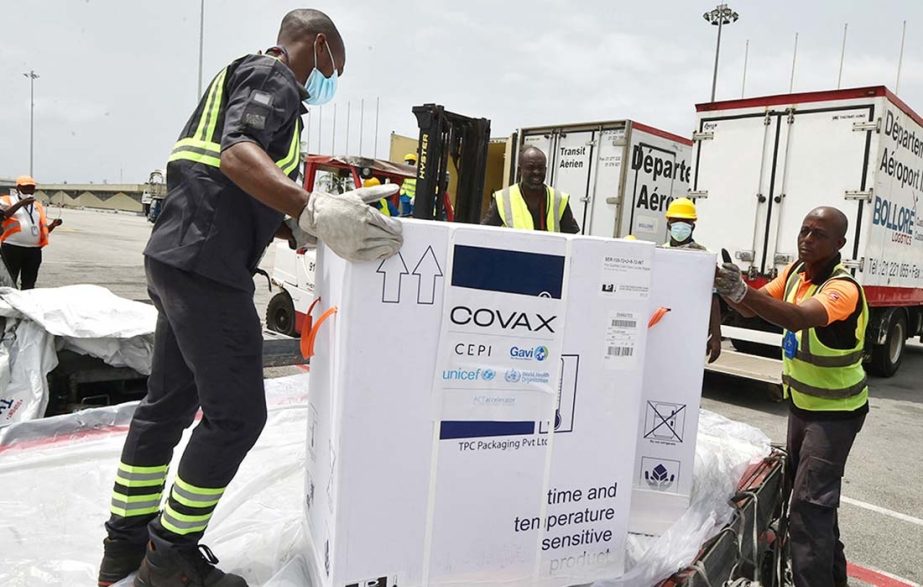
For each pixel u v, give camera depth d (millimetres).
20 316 3670
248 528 2084
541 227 4090
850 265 6703
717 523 2270
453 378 1543
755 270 7203
